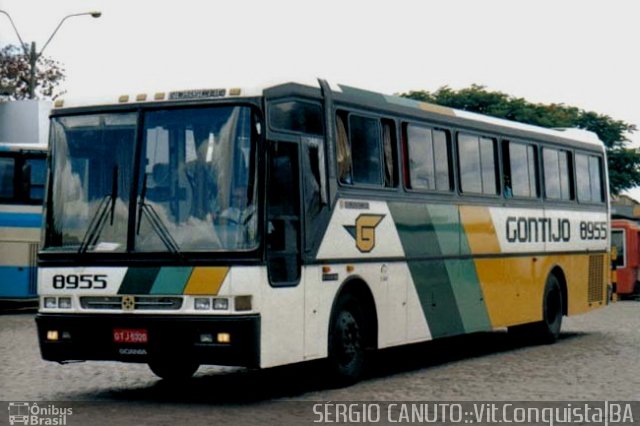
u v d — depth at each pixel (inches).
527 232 807.1
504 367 684.7
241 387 583.2
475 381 611.5
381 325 611.5
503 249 767.7
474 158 736.3
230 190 506.3
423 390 571.2
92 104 536.7
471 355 763.4
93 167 531.2
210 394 553.6
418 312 652.7
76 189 532.7
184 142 517.0
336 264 566.9
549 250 844.0
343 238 573.9
